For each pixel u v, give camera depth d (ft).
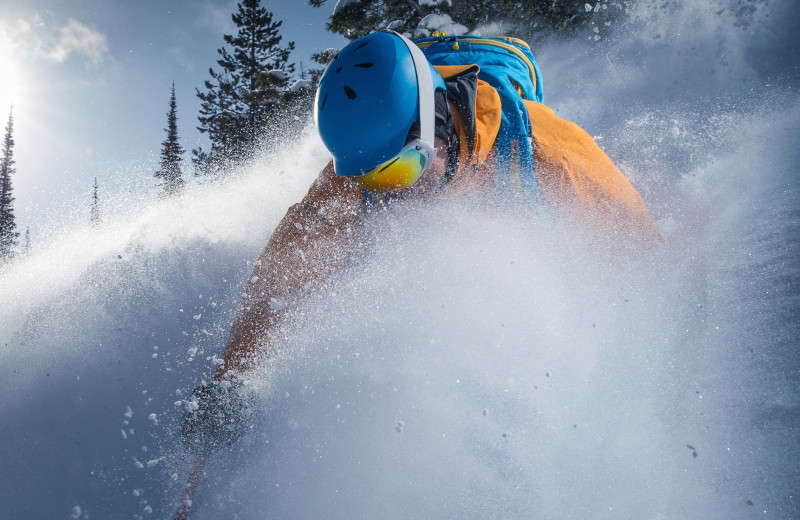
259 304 6.56
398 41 6.49
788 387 5.51
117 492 6.47
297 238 6.88
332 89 6.40
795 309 6.21
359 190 7.00
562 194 6.49
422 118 6.23
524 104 6.83
